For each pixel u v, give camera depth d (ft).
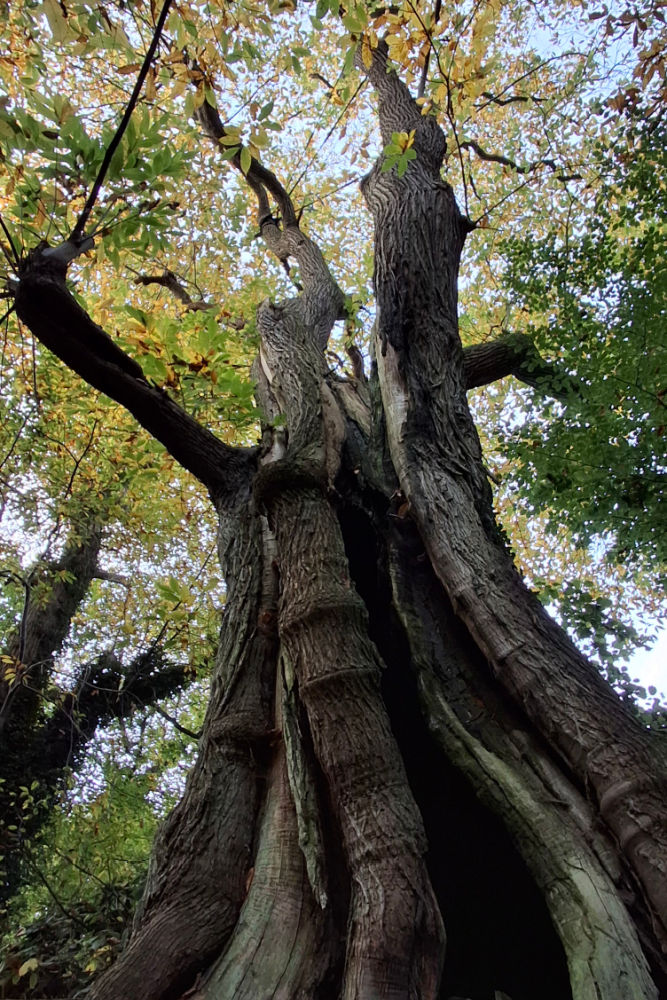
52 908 20.93
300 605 10.73
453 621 12.47
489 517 13.43
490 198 32.14
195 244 30.63
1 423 23.48
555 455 16.20
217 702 11.87
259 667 12.12
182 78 11.24
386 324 16.44
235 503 14.83
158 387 12.85
